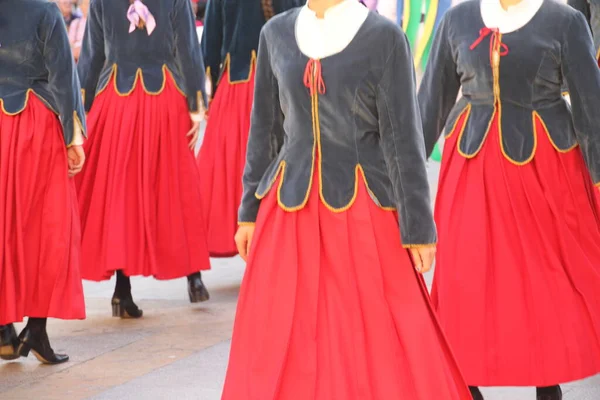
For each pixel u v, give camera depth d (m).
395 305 4.06
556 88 5.40
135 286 8.98
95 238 7.79
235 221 8.95
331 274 4.07
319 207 4.08
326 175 4.08
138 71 7.91
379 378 3.99
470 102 5.50
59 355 6.46
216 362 6.40
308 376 4.00
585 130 5.30
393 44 4.03
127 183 7.82
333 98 4.05
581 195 5.41
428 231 4.06
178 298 8.41
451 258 5.38
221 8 8.87
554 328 5.21
